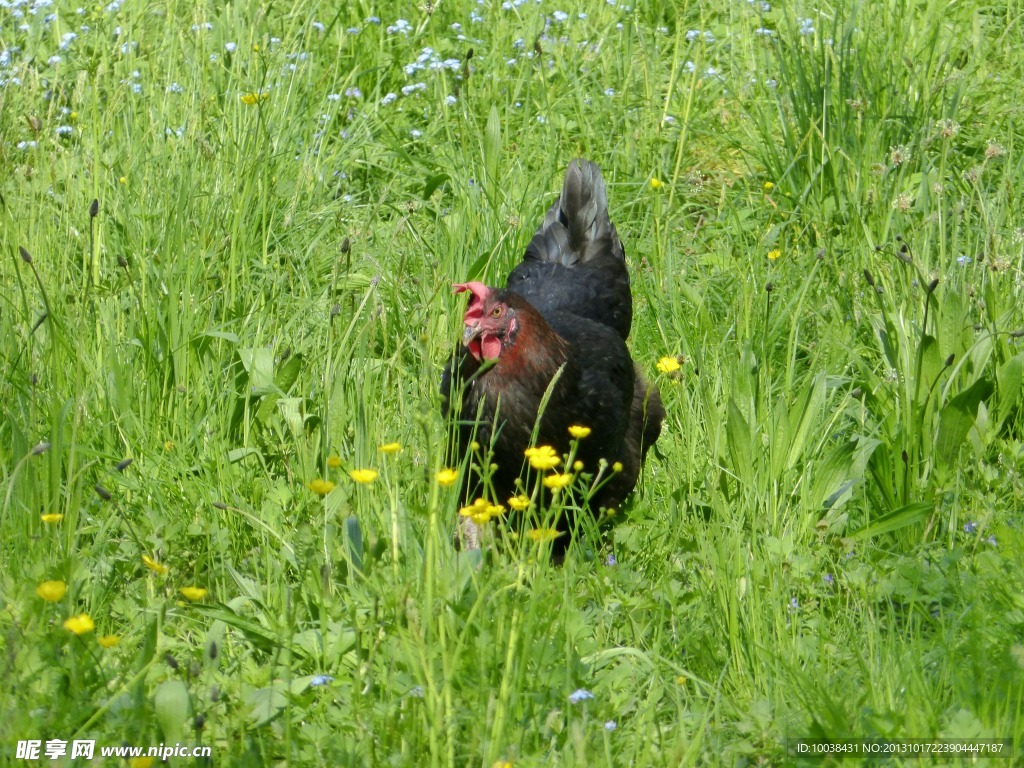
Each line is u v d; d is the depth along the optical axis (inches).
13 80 519.5
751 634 272.7
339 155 529.0
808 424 343.9
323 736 235.5
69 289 404.5
